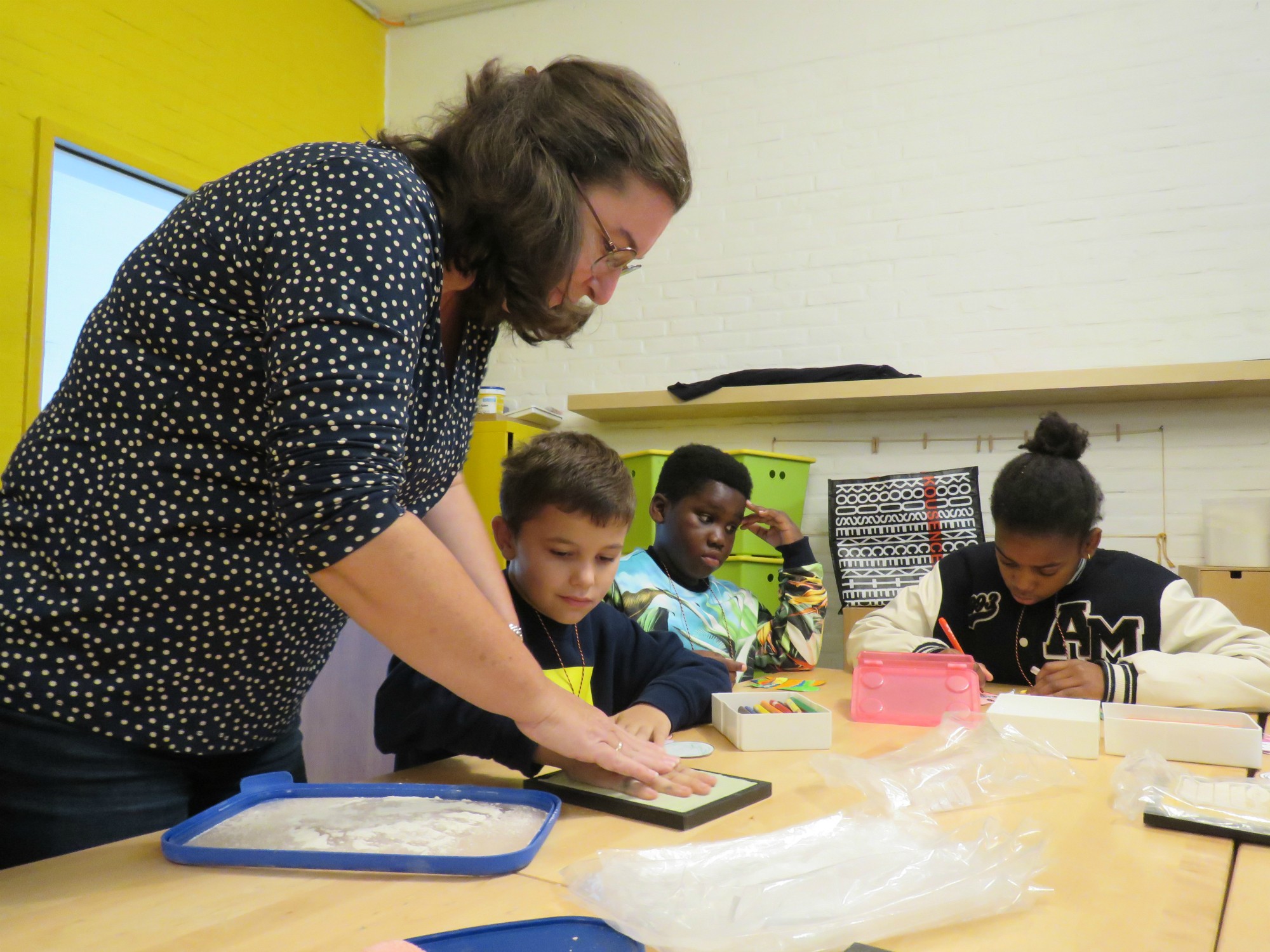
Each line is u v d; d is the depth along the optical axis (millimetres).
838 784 839
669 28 3934
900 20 3602
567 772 828
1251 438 3102
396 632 643
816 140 3693
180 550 727
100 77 3094
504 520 1273
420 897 556
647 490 3350
